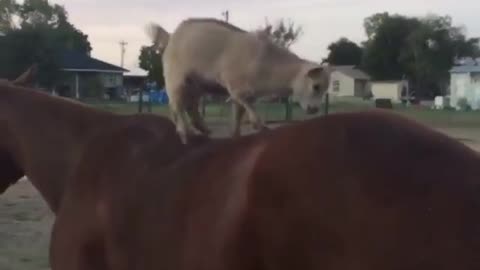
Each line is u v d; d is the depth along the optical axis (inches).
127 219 119.1
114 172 126.0
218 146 114.7
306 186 93.7
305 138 97.7
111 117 138.3
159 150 124.3
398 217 87.2
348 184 91.4
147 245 114.3
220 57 236.7
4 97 148.8
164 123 130.3
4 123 147.6
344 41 4665.4
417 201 87.2
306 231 92.3
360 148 93.6
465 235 83.7
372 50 3988.7
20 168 149.8
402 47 3905.0
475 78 3132.4
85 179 129.0
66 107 142.8
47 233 392.8
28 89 150.1
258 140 107.6
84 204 126.9
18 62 2114.9
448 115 1807.3
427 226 85.6
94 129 137.4
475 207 84.7
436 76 3772.1
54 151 140.5
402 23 3919.8
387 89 3814.0
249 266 97.2
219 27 237.9
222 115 1309.1
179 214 110.1
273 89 247.9
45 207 471.2
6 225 413.4
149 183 119.1
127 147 128.0
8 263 328.5
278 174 96.3
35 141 142.8
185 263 106.8
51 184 141.3
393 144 92.7
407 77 3929.6
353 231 89.1
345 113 100.5
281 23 1290.6
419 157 90.7
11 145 147.8
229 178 105.0
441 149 91.0
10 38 2123.5
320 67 252.2
